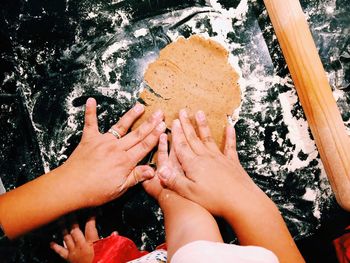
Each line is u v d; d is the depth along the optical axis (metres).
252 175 0.37
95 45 0.36
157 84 0.36
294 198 0.37
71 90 0.36
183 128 0.34
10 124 0.36
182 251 0.21
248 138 0.37
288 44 0.33
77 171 0.31
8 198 0.29
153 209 0.37
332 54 0.37
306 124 0.37
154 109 0.35
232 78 0.36
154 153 0.35
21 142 0.36
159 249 0.34
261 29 0.37
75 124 0.36
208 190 0.30
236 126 0.37
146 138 0.34
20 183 0.36
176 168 0.34
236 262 0.20
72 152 0.36
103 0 0.36
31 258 0.35
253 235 0.27
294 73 0.33
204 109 0.35
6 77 0.36
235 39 0.37
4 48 0.36
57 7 0.36
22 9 0.36
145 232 0.37
